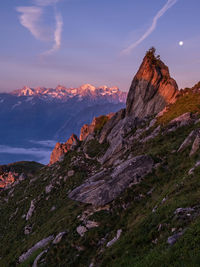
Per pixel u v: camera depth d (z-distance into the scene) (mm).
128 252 16141
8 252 49219
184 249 11109
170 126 45844
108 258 17594
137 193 28594
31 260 30375
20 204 78500
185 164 26938
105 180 36375
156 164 32531
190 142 31312
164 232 14781
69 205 44531
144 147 46594
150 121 60375
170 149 35031
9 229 64562
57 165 89938
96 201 33094
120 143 60625
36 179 95812
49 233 35969
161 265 11203
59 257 25609
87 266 21453
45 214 53281
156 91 76938
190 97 55188
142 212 23203
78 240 26219
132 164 34000
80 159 75062
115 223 26000
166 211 17250
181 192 19078
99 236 25031
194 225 12492
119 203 29172
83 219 30406
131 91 82812
